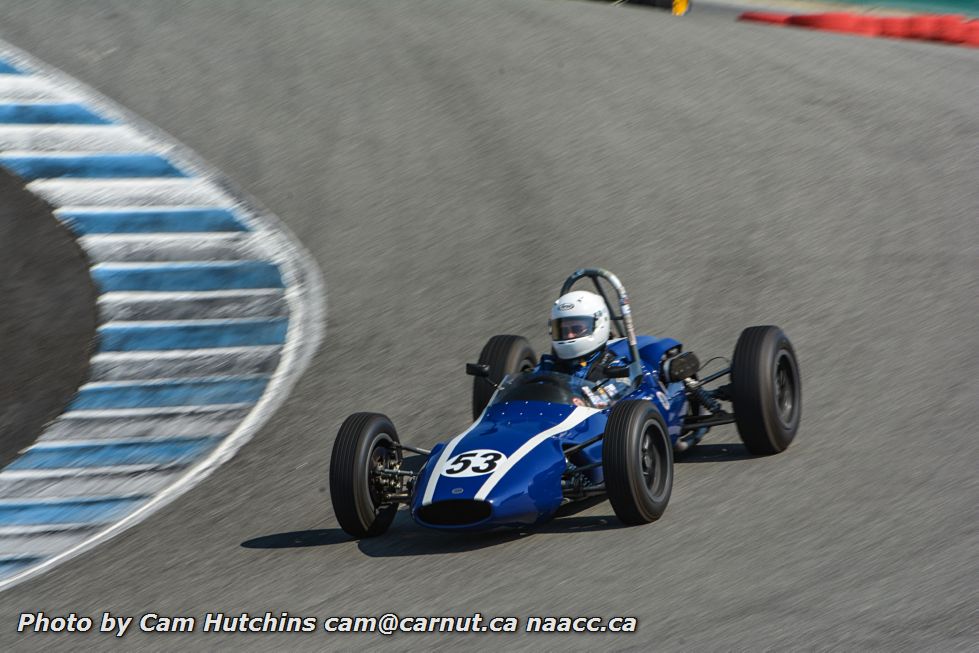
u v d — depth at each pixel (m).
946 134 62.91
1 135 59.81
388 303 47.22
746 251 49.31
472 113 66.56
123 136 61.53
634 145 62.09
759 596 21.09
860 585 21.00
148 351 43.69
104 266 49.69
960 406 33.19
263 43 75.69
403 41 77.94
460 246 51.84
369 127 64.81
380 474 28.44
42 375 42.12
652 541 25.34
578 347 30.95
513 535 27.38
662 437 27.47
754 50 79.81
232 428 38.06
